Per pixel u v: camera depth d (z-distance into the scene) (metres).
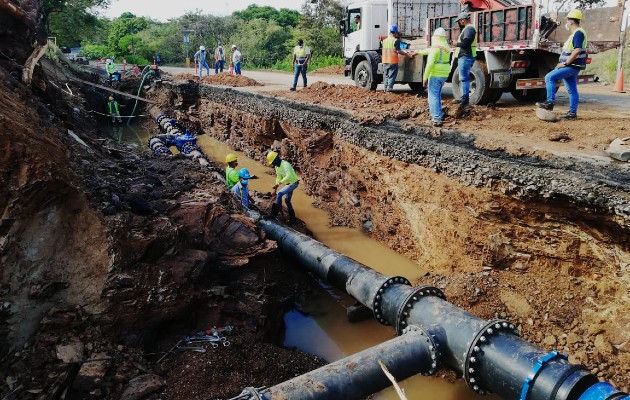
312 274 9.32
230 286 7.02
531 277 7.14
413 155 8.83
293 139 13.65
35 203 5.19
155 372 5.66
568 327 6.39
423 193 8.70
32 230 5.26
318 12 40.44
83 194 5.80
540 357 4.96
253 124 16.16
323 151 12.23
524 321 6.80
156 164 10.60
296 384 4.86
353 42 15.14
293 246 9.02
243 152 17.55
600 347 5.99
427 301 6.33
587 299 6.40
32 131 5.79
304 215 11.76
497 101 11.66
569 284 6.67
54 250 5.46
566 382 4.66
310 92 14.84
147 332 5.95
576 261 6.58
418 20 13.80
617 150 6.10
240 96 16.95
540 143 7.14
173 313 6.07
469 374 5.41
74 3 31.52
